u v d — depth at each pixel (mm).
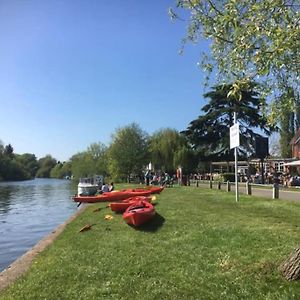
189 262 10266
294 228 13633
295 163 47781
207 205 22266
